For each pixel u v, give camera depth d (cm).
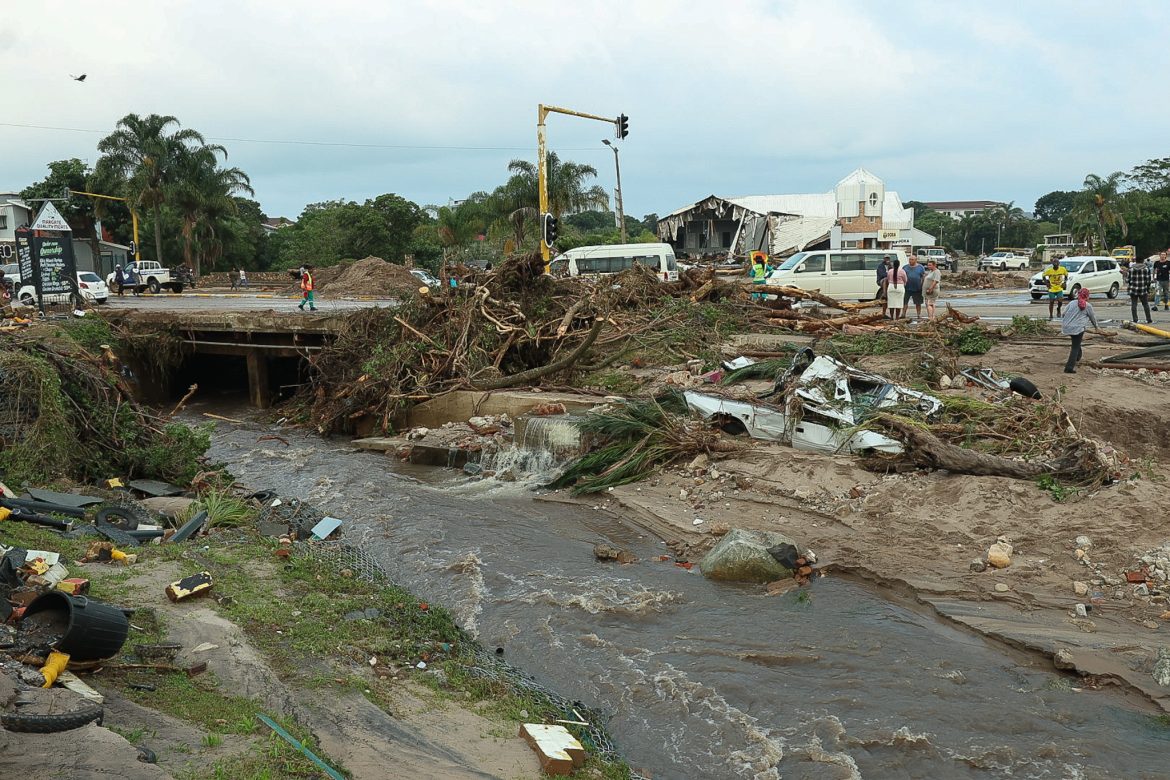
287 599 842
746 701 730
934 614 897
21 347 1381
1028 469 1112
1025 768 629
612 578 1023
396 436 1923
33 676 525
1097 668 755
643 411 1497
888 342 1897
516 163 5244
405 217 7188
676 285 2430
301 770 489
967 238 12169
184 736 514
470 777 543
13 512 970
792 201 6806
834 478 1223
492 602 952
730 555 1012
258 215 8794
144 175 6006
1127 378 1627
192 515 1113
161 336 2558
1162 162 8262
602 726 689
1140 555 933
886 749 654
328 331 2370
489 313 2100
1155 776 616
